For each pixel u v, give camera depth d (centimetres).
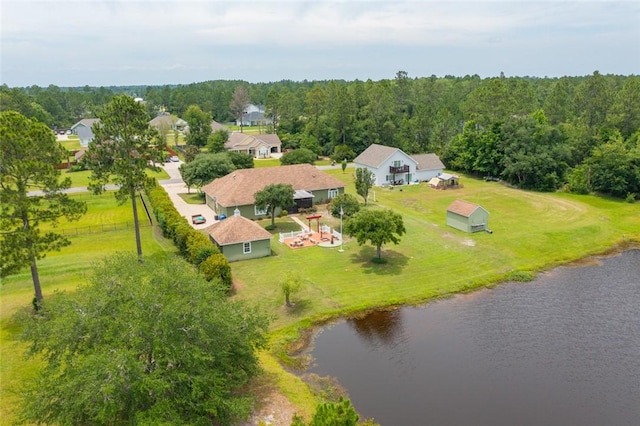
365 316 3547
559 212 6116
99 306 2095
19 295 3609
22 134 3091
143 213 6206
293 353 3056
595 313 3591
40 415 1972
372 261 4469
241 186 6000
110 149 4284
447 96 15150
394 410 2495
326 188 6538
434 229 5438
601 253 4866
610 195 6981
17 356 2816
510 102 9575
